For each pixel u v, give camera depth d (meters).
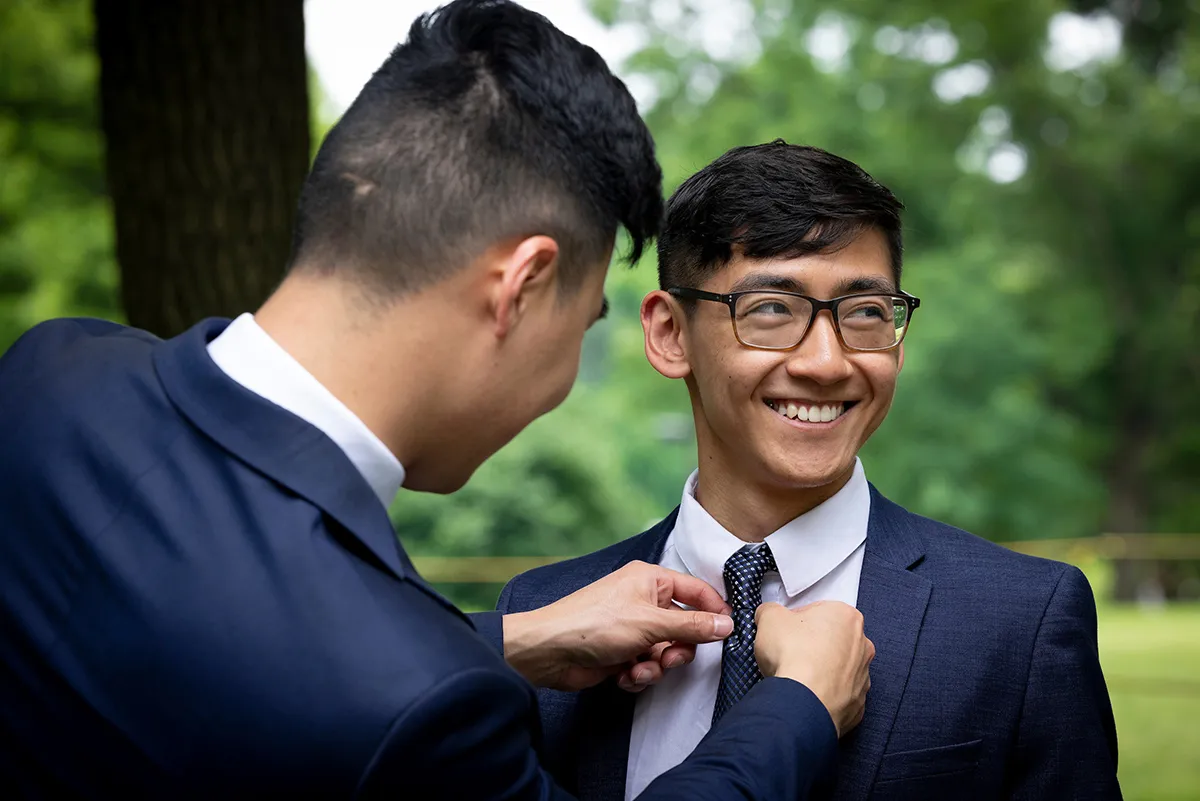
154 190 3.03
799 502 1.63
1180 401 20.00
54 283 12.02
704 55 17.89
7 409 1.29
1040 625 1.52
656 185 1.34
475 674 1.13
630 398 19.47
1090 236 18.64
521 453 15.77
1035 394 19.17
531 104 1.24
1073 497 16.94
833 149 16.50
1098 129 17.80
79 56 11.71
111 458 1.20
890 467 16.36
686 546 1.69
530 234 1.25
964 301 16.27
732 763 1.26
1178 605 20.92
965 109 16.92
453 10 1.29
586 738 1.67
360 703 1.09
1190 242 18.67
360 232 1.22
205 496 1.17
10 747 1.16
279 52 3.09
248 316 1.28
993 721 1.48
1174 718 8.41
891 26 17.23
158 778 1.10
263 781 1.09
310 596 1.12
